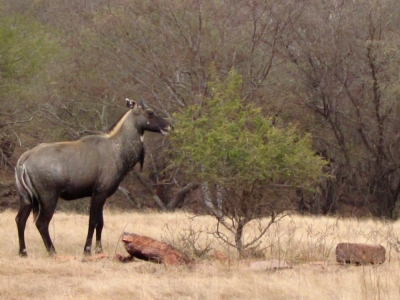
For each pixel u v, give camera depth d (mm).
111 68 55438
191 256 21750
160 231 28031
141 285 17438
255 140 22000
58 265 20031
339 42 53969
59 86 55438
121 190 57562
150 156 53531
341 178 57469
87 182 22422
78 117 57469
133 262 21000
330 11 54875
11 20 52312
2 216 31828
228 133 22062
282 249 22875
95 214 22688
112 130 23406
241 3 54406
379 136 53656
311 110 55375
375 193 58031
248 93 50656
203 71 51188
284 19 53531
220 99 23250
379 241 25906
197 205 56406
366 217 50406
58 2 66812
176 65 53250
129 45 54531
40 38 51875
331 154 57156
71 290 17203
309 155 22594
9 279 18281
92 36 55438
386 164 55656
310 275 18672
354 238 25938
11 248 22953
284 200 25219
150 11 53375
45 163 21688
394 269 19641
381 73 51750
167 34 53344
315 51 53500
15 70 50781
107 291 16969
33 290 17266
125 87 54531
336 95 54656
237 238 22422
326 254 22453
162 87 55031
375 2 53438
